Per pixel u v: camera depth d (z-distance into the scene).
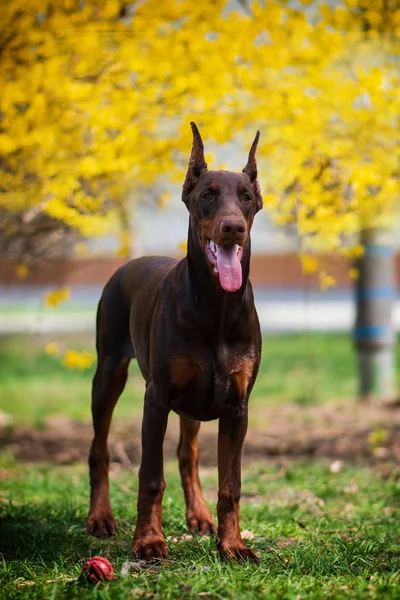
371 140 7.45
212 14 7.12
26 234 9.31
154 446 4.98
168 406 5.01
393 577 4.49
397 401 11.95
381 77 6.97
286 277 32.66
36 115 7.08
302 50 7.18
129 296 5.82
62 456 9.36
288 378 15.81
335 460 8.96
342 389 14.27
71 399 13.91
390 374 12.57
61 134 7.35
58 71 7.12
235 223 4.54
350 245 9.16
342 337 21.67
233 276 4.60
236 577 4.44
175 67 7.16
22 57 7.22
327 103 7.20
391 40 7.39
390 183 7.25
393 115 7.24
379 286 12.26
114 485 7.22
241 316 4.92
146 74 7.20
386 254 12.29
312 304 29.75
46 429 11.09
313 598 4.16
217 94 7.12
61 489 7.15
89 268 33.38
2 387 15.33
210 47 7.07
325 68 7.32
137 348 5.51
